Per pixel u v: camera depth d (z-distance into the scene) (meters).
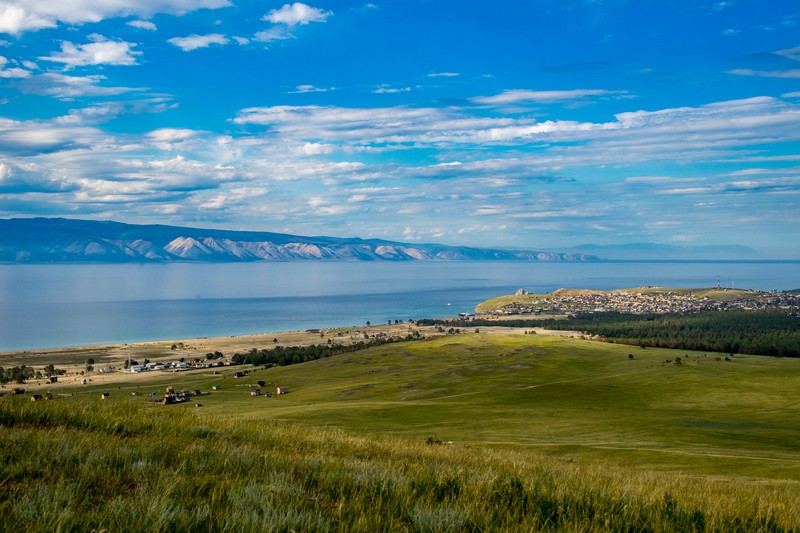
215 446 9.87
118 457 7.92
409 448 14.68
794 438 61.94
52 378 182.12
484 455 15.87
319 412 89.00
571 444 51.38
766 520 7.40
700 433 65.62
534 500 7.30
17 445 8.08
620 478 12.90
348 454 11.83
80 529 5.08
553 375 148.00
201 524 5.44
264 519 5.36
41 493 5.72
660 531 6.68
